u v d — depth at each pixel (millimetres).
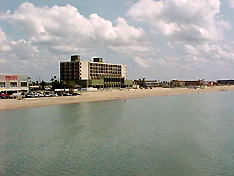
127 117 54781
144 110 68562
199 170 22438
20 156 26734
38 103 81562
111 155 26828
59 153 27609
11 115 57188
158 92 169875
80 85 176750
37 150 28859
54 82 155875
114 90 167625
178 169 22719
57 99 95688
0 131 39281
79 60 190125
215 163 24328
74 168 23141
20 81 108500
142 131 39188
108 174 21672
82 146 30438
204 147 29781
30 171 22484
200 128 41594
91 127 42719
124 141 32812
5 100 84188
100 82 184250
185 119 51688
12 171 22500
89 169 22781
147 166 23453
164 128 41688
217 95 151750
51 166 23609
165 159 25516
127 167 23266
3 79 100688
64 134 37125
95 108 73312
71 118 53000
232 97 129750
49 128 41875
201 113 62156
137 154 27094
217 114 60156
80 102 93062
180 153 27391
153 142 32219
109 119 51875
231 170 22422
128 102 95500
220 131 39094
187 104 87625
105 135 36406
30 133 37875
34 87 146750
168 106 80500
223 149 28953
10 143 31984
